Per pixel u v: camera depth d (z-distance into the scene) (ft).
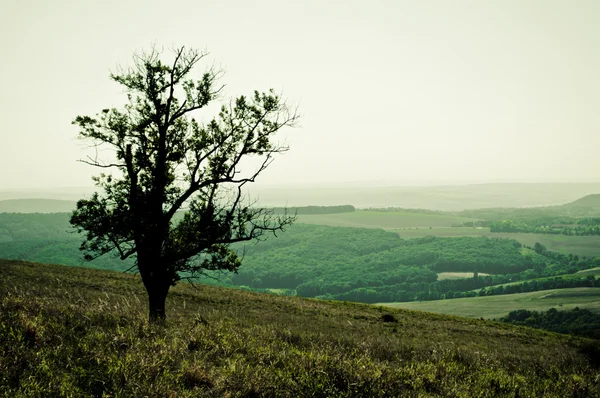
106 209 55.62
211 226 59.88
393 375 25.77
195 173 60.64
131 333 26.71
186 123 61.31
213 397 19.13
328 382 22.53
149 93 58.75
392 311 179.52
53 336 23.79
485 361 41.70
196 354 24.98
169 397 17.94
